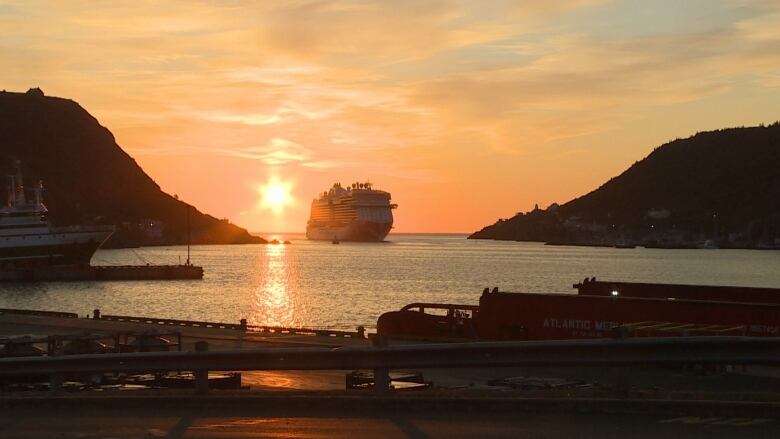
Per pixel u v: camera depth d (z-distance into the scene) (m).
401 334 40.97
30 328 47.81
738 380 23.69
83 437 12.38
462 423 12.72
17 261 148.62
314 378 26.36
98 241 159.00
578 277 153.88
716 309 31.33
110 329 46.44
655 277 158.75
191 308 94.50
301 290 121.50
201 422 13.35
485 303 38.28
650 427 12.20
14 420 13.84
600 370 25.36
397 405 14.00
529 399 13.66
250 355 14.77
